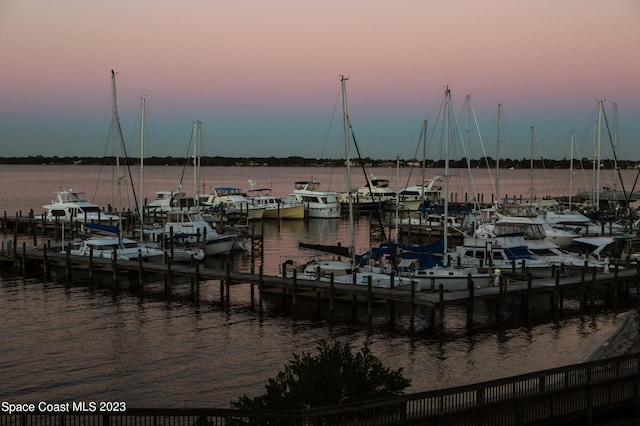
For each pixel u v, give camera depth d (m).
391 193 99.19
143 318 36.34
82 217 74.25
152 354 29.98
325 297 38.91
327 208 91.25
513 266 41.72
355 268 39.56
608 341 31.89
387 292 35.50
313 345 31.67
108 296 41.72
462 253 44.97
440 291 34.22
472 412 17.00
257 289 43.47
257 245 62.41
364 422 15.90
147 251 49.41
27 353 29.78
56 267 50.06
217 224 80.19
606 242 51.91
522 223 54.59
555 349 31.25
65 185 176.38
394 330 34.28
